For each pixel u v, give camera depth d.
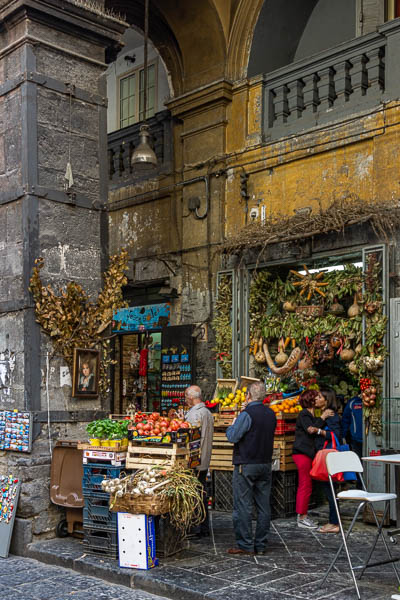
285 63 11.97
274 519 8.57
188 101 11.95
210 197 11.62
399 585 5.66
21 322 8.05
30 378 7.88
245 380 9.95
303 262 10.01
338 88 10.01
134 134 13.43
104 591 6.02
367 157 9.48
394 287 8.64
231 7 11.55
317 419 8.00
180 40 12.09
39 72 8.30
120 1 12.27
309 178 10.19
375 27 10.84
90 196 8.73
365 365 8.59
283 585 5.71
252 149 10.97
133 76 14.92
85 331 8.48
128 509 6.34
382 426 8.40
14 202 8.27
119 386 14.16
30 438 7.76
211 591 5.59
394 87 9.21
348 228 9.20
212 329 11.32
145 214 13.07
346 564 6.36
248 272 10.68
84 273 8.59
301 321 9.85
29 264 8.02
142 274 12.97
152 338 13.27
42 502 7.61
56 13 8.34
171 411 8.35
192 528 7.40
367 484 8.41
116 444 6.84
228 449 9.12
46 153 8.31
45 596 5.88
